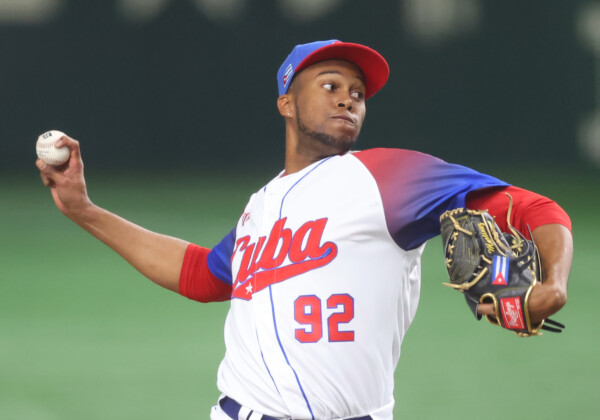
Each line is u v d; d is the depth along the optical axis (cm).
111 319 2642
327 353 834
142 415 1752
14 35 7694
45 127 7806
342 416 839
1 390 1922
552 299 714
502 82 7988
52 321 2614
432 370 2067
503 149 8050
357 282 846
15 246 4128
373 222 849
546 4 7894
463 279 760
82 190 1050
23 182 6994
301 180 916
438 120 8012
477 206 823
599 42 7931
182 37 7900
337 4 7875
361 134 7981
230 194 6344
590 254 3847
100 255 3875
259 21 7888
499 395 1864
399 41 7919
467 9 7900
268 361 846
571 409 1762
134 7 7825
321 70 952
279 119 7950
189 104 7962
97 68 7850
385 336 862
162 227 4659
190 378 2009
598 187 6775
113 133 7931
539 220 775
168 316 2686
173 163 7994
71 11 7750
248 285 895
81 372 2064
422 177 852
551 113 8019
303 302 845
